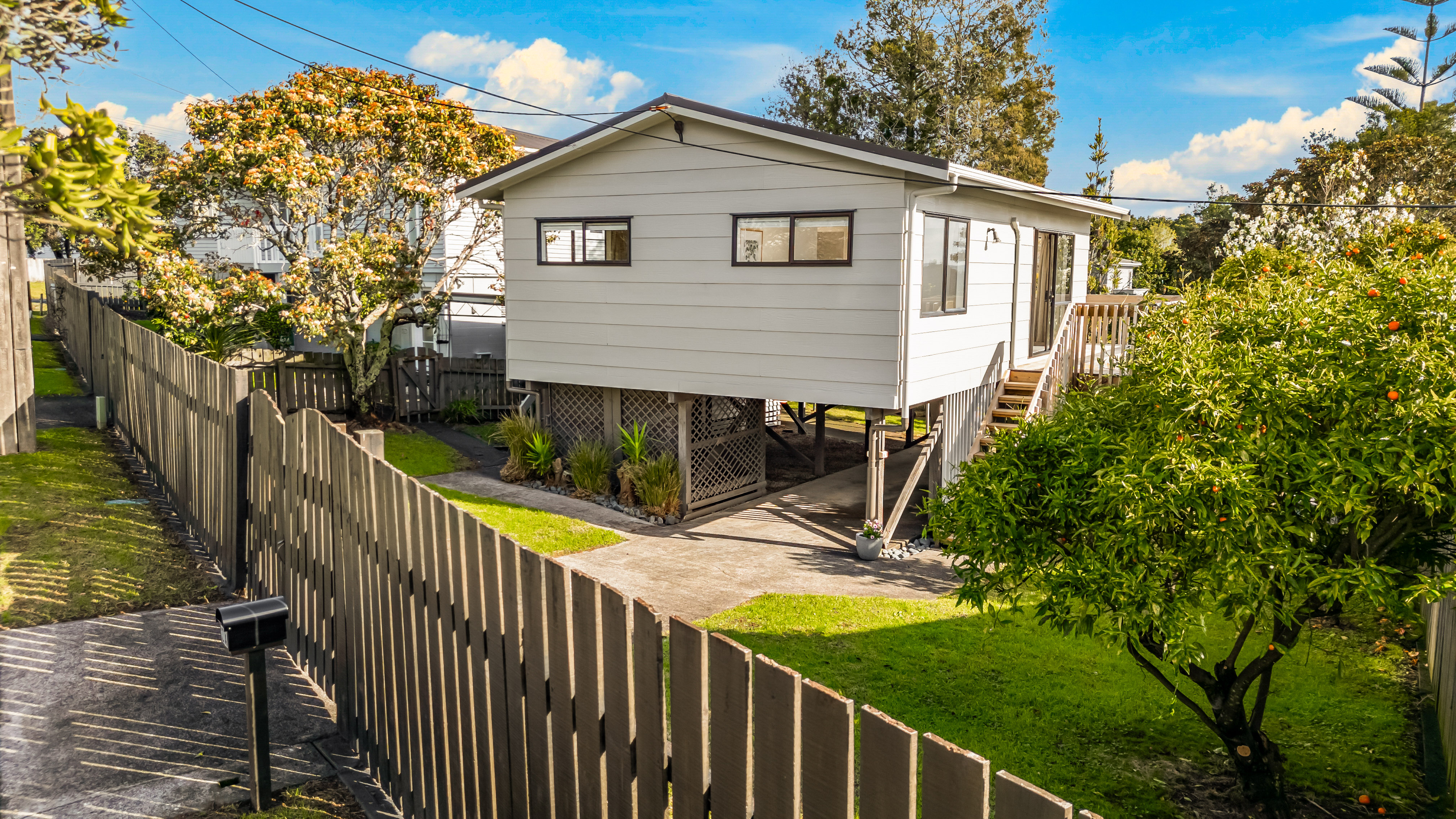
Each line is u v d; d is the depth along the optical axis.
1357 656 7.45
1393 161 33.16
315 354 21.98
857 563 11.17
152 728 5.06
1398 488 4.01
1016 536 4.91
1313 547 4.61
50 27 2.34
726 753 2.53
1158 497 4.18
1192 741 6.04
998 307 14.83
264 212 18.53
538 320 14.58
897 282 11.36
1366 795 5.29
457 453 17.17
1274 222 27.81
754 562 10.98
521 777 3.45
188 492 8.68
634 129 12.88
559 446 15.50
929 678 7.07
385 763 4.61
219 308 16.72
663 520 13.12
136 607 6.82
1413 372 4.09
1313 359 4.48
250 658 4.21
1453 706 5.27
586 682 3.01
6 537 8.09
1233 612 4.31
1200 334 5.09
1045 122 41.97
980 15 39.00
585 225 13.87
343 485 4.99
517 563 3.33
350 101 17.58
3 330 10.92
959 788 1.97
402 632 4.32
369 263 17.00
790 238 12.05
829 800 2.22
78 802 4.29
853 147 11.20
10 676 5.60
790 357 12.27
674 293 13.12
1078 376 13.85
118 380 12.76
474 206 19.20
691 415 13.90
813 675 7.14
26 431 11.19
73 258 36.62
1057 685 6.94
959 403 13.32
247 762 4.78
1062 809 1.73
